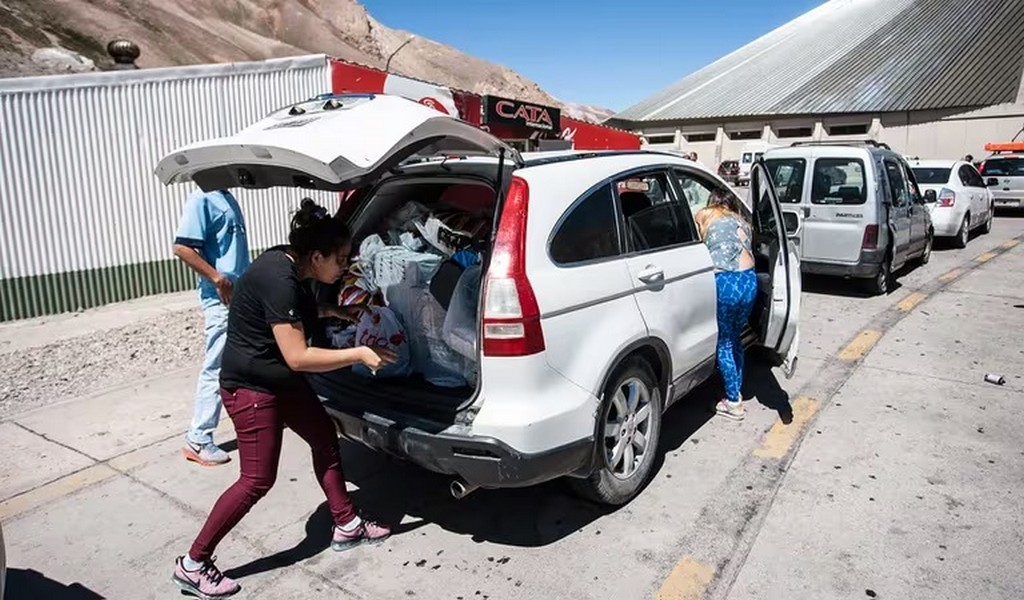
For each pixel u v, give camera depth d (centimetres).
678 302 387
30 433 466
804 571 309
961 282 913
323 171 259
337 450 327
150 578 313
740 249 434
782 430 459
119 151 873
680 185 426
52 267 830
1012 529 338
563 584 304
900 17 5041
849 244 811
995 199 1730
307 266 295
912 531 338
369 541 338
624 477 362
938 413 481
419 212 395
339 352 283
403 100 294
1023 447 427
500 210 306
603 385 326
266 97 982
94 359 628
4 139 786
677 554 324
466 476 302
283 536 346
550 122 1534
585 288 319
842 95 4256
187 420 489
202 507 374
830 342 655
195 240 395
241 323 290
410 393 328
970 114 3706
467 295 324
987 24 4397
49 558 328
